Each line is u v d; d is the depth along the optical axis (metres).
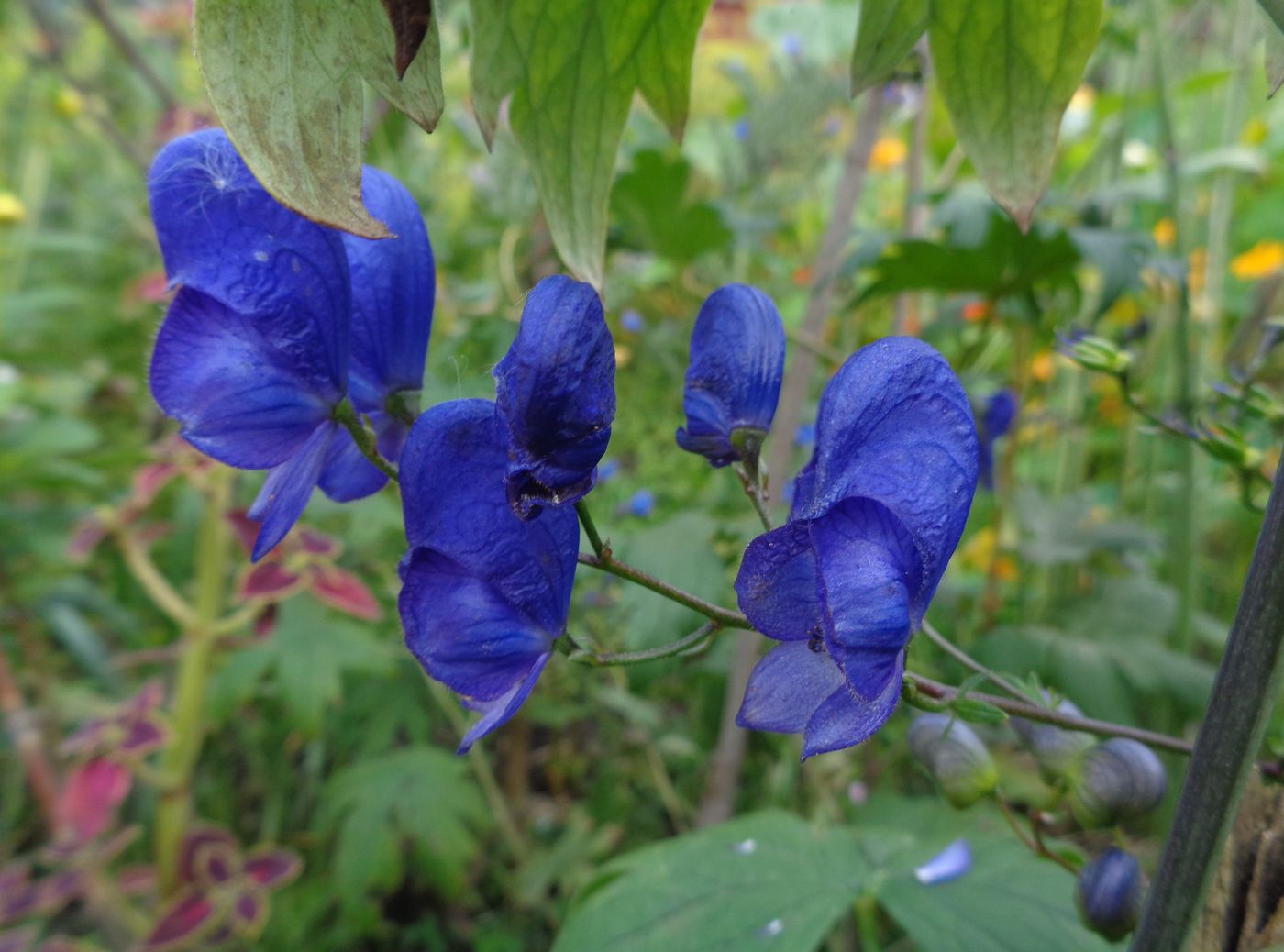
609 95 0.14
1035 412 0.43
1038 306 0.29
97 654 0.36
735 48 0.62
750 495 0.13
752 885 0.20
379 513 0.32
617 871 0.22
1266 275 0.39
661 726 0.35
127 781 0.28
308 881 0.33
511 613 0.11
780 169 0.43
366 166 0.13
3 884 0.28
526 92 0.13
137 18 0.66
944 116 0.48
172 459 0.28
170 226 0.11
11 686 0.33
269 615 0.29
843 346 0.39
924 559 0.10
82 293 0.52
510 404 0.10
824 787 0.30
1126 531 0.32
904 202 0.35
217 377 0.11
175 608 0.29
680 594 0.11
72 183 0.67
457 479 0.10
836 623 0.09
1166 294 0.33
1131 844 0.29
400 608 0.11
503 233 0.40
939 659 0.30
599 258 0.14
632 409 0.40
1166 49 0.35
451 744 0.38
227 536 0.30
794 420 0.30
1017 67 0.13
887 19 0.14
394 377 0.13
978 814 0.26
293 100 0.09
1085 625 0.31
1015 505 0.34
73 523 0.39
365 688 0.35
